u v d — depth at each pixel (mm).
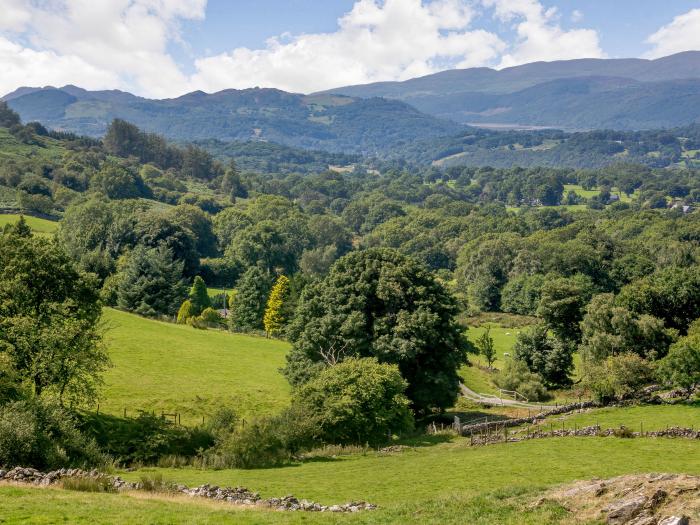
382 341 55625
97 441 38844
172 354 67688
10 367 35656
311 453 43062
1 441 29031
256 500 27312
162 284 98938
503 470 35312
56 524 20797
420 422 57469
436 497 25719
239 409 52281
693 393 56719
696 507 18812
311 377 53781
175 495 27109
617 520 19266
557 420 52844
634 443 42156
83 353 40344
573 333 77750
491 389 73688
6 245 45281
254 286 105438
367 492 31078
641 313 73062
